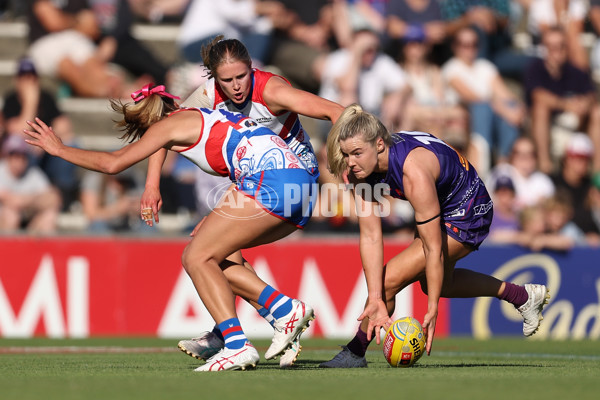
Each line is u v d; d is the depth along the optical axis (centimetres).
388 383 1283
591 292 3102
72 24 3856
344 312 2994
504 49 4006
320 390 1191
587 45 4306
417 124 3681
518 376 1419
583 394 1166
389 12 3884
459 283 1745
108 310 2942
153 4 4181
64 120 3575
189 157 1553
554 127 4050
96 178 3347
